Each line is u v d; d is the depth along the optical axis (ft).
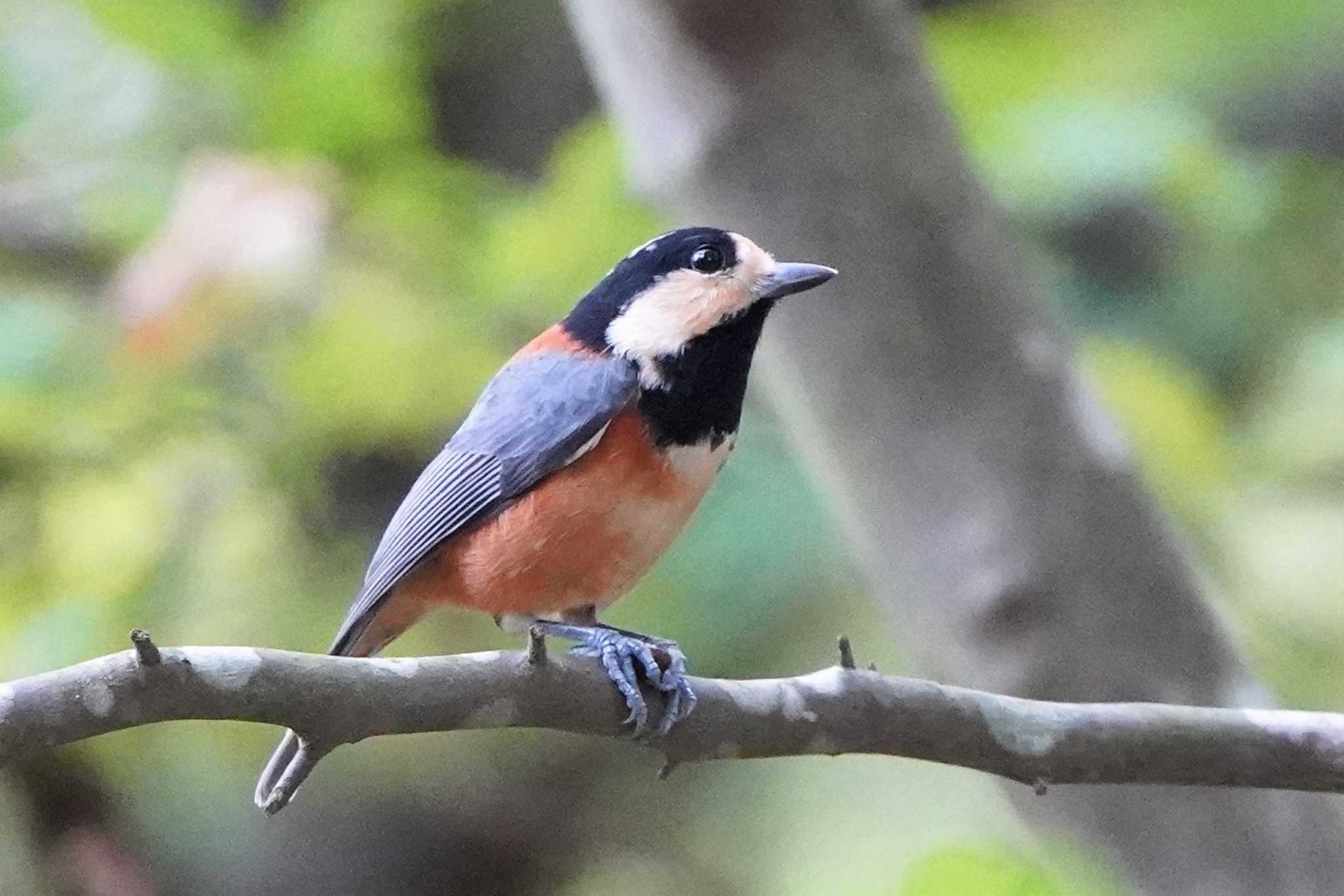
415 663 19.62
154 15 36.45
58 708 17.39
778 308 29.55
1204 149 37.93
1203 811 28.25
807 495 37.29
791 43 28.86
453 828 45.52
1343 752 22.03
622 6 29.58
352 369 35.55
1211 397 38.68
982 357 28.94
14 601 35.58
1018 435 28.78
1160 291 40.27
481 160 53.26
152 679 17.66
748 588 36.83
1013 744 21.66
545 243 36.42
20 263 37.78
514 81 54.08
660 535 26.89
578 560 26.48
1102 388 35.29
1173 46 41.63
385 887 44.86
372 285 36.22
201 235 34.99
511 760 45.93
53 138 38.86
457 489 26.81
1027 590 28.55
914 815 38.14
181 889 40.73
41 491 35.96
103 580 35.06
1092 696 28.45
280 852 43.98
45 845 36.55
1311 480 37.01
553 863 45.73
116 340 35.09
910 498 29.27
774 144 29.09
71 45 39.68
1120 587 28.60
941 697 21.66
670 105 29.68
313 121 37.04
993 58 38.11
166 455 36.09
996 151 36.94
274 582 36.60
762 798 42.04
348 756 43.88
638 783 45.75
